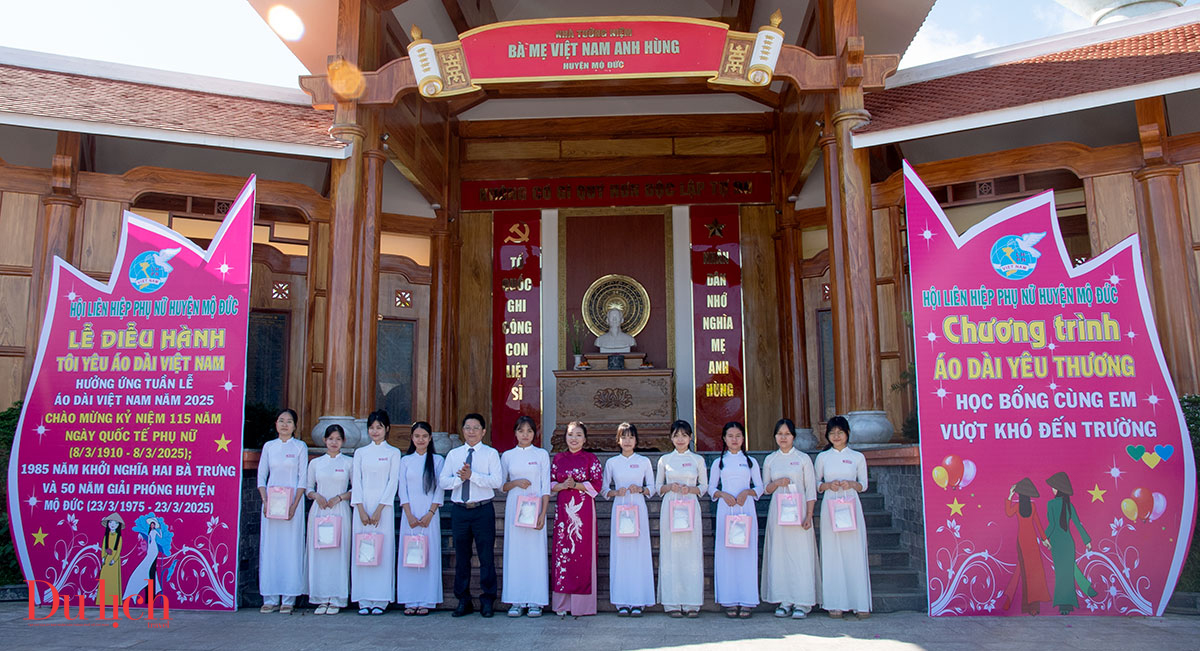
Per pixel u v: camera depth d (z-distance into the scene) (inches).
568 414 381.7
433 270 406.9
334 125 302.5
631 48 290.8
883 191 329.1
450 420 402.6
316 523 221.6
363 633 191.2
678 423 221.3
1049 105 266.1
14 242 292.8
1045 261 218.1
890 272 324.8
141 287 234.5
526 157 438.9
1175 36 284.7
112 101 294.2
